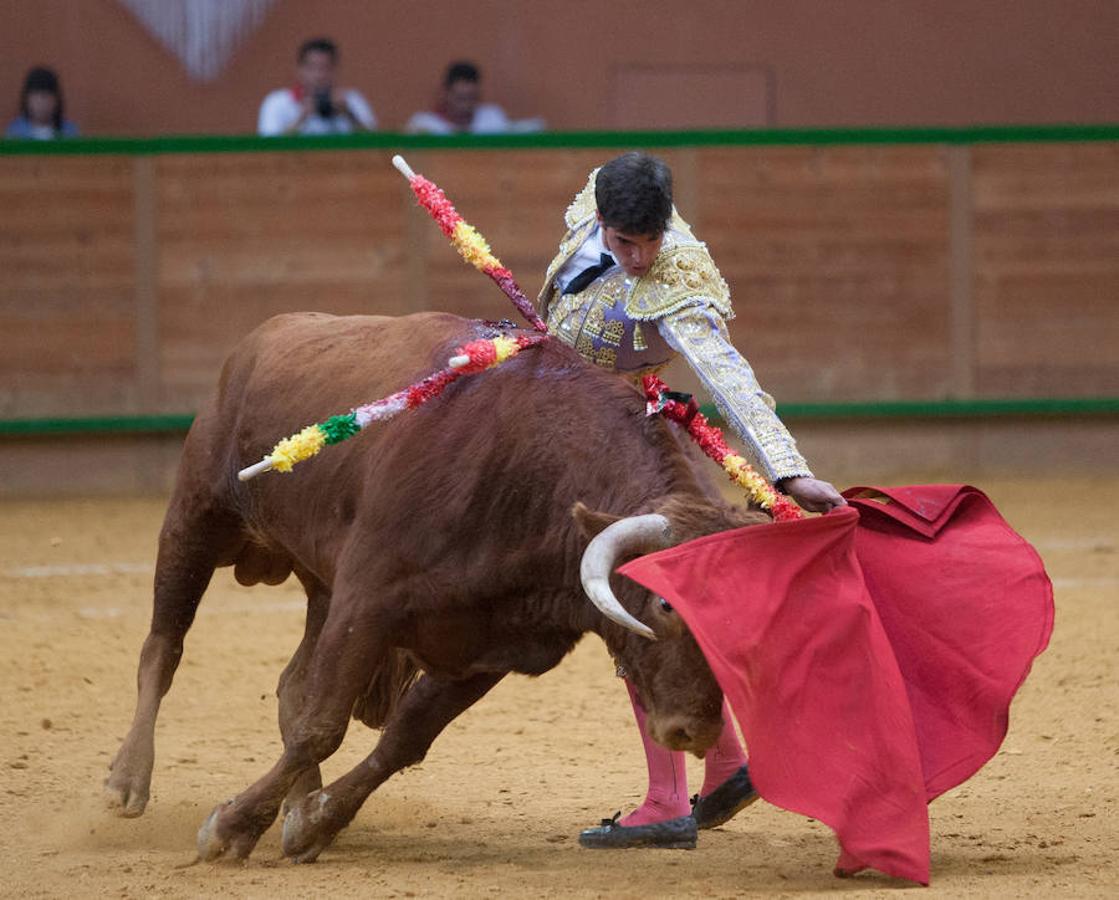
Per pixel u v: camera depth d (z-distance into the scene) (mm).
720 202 28766
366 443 10445
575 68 34969
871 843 9273
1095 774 12664
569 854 10594
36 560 22828
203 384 28547
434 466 10016
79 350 28406
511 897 9438
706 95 35219
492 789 12523
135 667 16844
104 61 34031
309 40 32875
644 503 9445
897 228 28969
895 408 29000
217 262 28500
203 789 12547
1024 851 10391
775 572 9148
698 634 8625
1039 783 12398
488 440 9922
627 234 9930
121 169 28328
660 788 10750
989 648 9742
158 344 28469
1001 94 35531
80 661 17000
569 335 10695
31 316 28312
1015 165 29062
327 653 10148
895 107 35406
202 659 17234
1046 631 9734
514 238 28656
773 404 10070
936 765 9602
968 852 10383
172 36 34062
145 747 11609
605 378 10031
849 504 10078
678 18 35062
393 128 34625
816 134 28766
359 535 10227
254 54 34281
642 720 10734
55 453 28812
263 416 11445
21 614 19391
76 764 13234
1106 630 17703
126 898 9555
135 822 11547
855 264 28922
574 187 28625
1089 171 29094
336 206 28547
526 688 16141
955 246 29047
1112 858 10188
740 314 28844
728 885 9656
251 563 12727
